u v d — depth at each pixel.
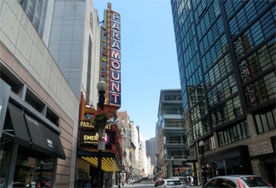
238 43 26.25
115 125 22.86
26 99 10.84
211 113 32.81
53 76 14.19
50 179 13.80
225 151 26.94
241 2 25.97
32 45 10.88
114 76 36.84
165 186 16.83
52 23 27.72
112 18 42.28
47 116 13.79
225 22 28.86
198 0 38.81
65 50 26.28
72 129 19.20
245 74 24.66
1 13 8.12
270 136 20.52
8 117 8.32
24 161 10.51
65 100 17.12
